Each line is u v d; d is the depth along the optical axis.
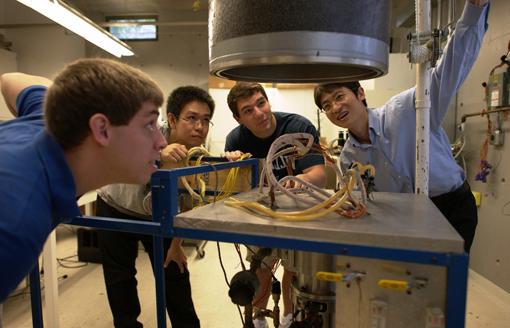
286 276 1.35
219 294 2.31
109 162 0.68
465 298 0.59
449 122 2.85
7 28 4.39
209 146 3.88
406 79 3.15
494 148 2.34
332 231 0.66
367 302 0.67
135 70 0.69
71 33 4.36
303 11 0.63
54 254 1.78
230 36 0.69
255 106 1.51
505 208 2.24
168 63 4.67
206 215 0.78
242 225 0.72
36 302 0.97
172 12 4.59
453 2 1.03
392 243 0.62
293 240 0.68
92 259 2.87
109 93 0.62
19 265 0.54
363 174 0.95
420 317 0.64
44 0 2.12
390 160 1.41
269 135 1.62
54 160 0.63
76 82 0.62
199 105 1.53
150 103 0.68
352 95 1.42
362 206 0.78
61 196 0.63
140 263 2.83
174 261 1.57
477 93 2.53
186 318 1.63
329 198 0.81
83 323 2.00
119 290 1.59
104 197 1.60
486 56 2.42
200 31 4.59
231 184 1.14
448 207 1.46
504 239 2.25
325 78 0.85
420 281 0.63
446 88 1.24
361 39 0.67
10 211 0.53
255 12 0.65
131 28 4.66
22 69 4.47
